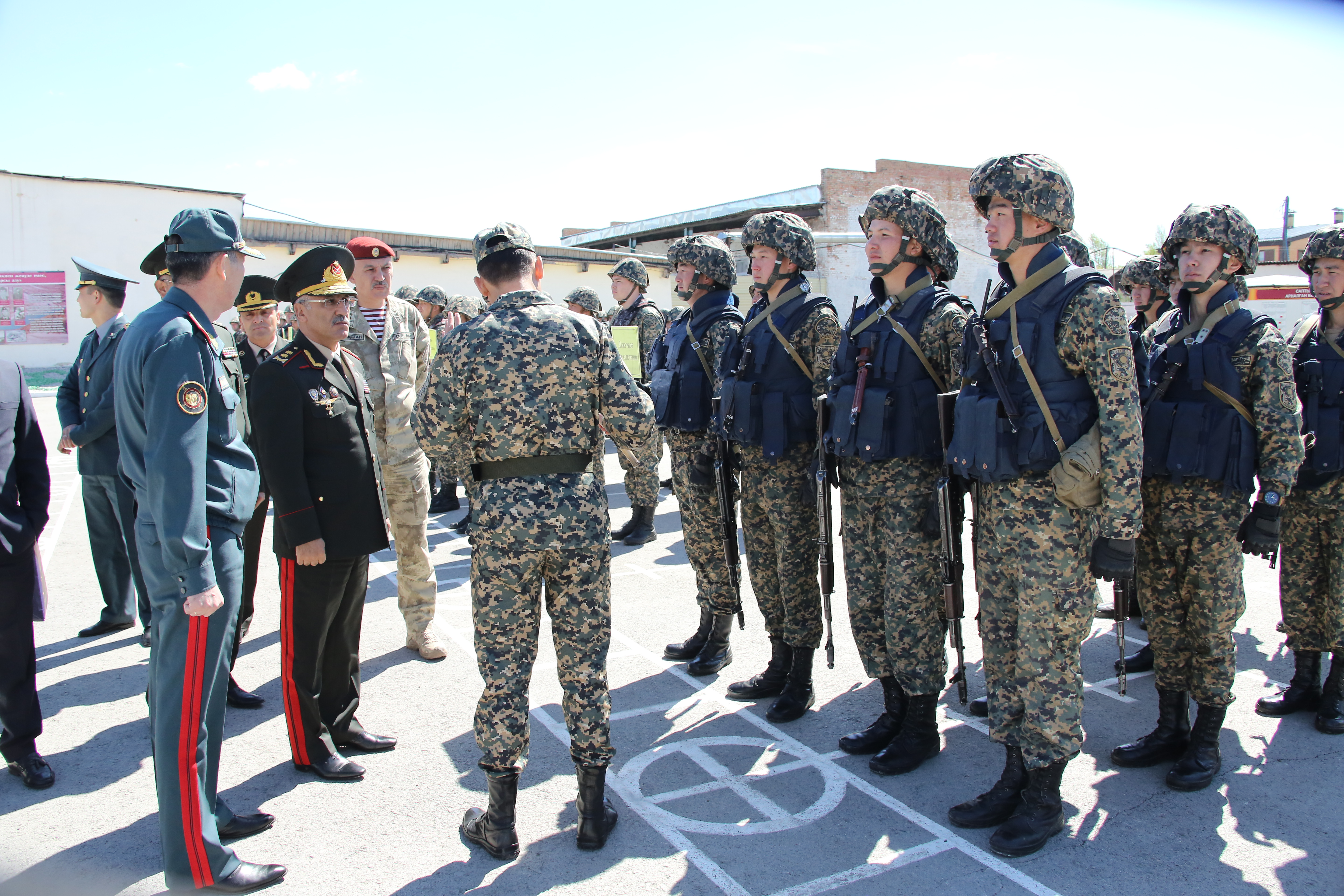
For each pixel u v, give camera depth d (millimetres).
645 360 7195
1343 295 3912
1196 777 3320
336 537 3426
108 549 5316
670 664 4762
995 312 3059
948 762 3592
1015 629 3086
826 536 3719
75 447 5156
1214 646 3381
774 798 3316
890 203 3490
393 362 4664
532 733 3932
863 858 2904
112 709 4258
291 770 3580
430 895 2727
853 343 3693
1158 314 4859
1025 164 2934
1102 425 2797
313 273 3438
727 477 4293
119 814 3287
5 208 22953
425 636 4801
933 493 3479
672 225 31578
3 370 3426
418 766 3607
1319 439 3834
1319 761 3535
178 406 2523
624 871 2844
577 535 2869
